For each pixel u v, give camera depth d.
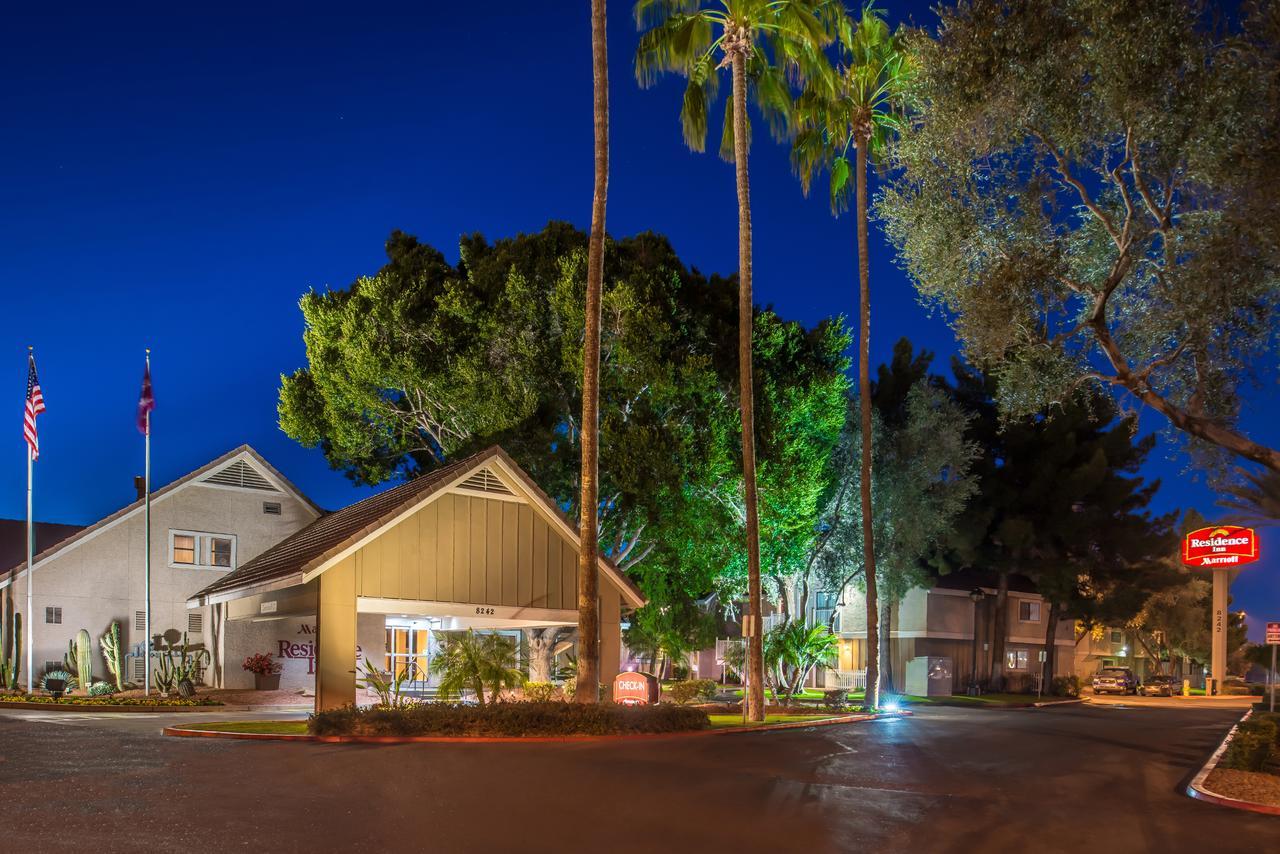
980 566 47.94
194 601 28.30
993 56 15.06
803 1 26.52
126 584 33.97
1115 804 12.91
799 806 11.96
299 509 37.81
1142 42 13.89
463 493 24.95
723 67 27.06
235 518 36.31
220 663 33.38
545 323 33.03
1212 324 15.43
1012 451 46.59
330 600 22.58
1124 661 68.88
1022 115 15.15
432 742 17.89
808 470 34.03
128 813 10.42
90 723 21.62
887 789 13.52
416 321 33.88
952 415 39.41
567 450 33.28
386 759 15.06
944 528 39.19
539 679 30.39
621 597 27.91
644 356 30.58
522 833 9.96
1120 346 17.16
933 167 16.77
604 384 32.03
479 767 14.34
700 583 33.69
